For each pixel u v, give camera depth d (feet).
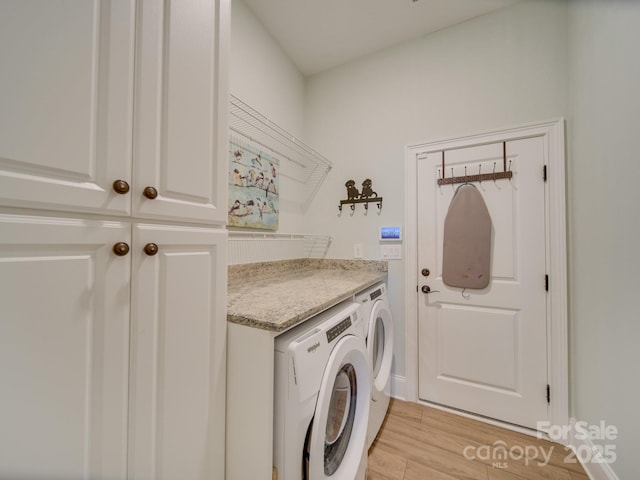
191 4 2.48
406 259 6.52
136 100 2.03
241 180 5.39
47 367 1.61
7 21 1.42
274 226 6.41
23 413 1.52
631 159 3.22
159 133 2.20
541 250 5.24
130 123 2.00
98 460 1.85
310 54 7.13
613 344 3.62
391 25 6.16
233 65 5.27
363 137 7.16
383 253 6.84
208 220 2.69
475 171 5.84
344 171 7.39
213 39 2.74
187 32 2.44
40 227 1.57
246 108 5.37
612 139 3.61
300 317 2.90
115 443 1.94
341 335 3.36
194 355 2.52
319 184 7.68
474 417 5.72
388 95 6.86
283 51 6.96
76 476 1.74
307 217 7.80
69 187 1.68
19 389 1.51
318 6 5.66
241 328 2.81
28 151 1.51
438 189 6.22
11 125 1.44
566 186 5.03
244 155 5.49
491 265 5.67
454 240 5.91
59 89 1.63
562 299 5.02
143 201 2.09
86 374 1.79
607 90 3.74
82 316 1.77
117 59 1.91
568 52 5.07
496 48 5.72
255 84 5.90
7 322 1.47
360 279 5.68
